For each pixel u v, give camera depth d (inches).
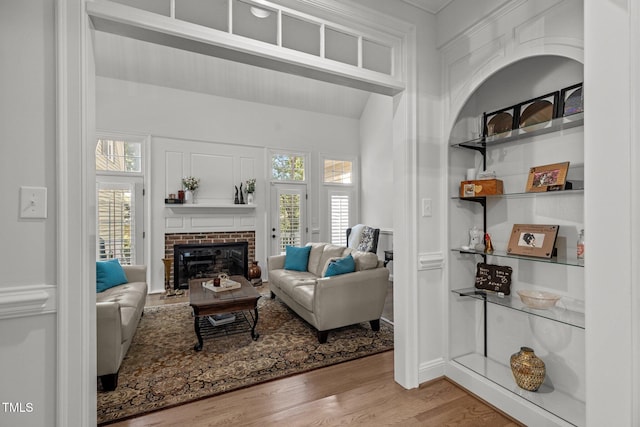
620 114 45.3
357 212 260.5
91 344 53.9
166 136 196.9
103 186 182.7
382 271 125.5
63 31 50.1
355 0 75.5
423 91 86.6
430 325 87.7
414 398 79.7
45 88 49.5
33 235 49.0
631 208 44.1
